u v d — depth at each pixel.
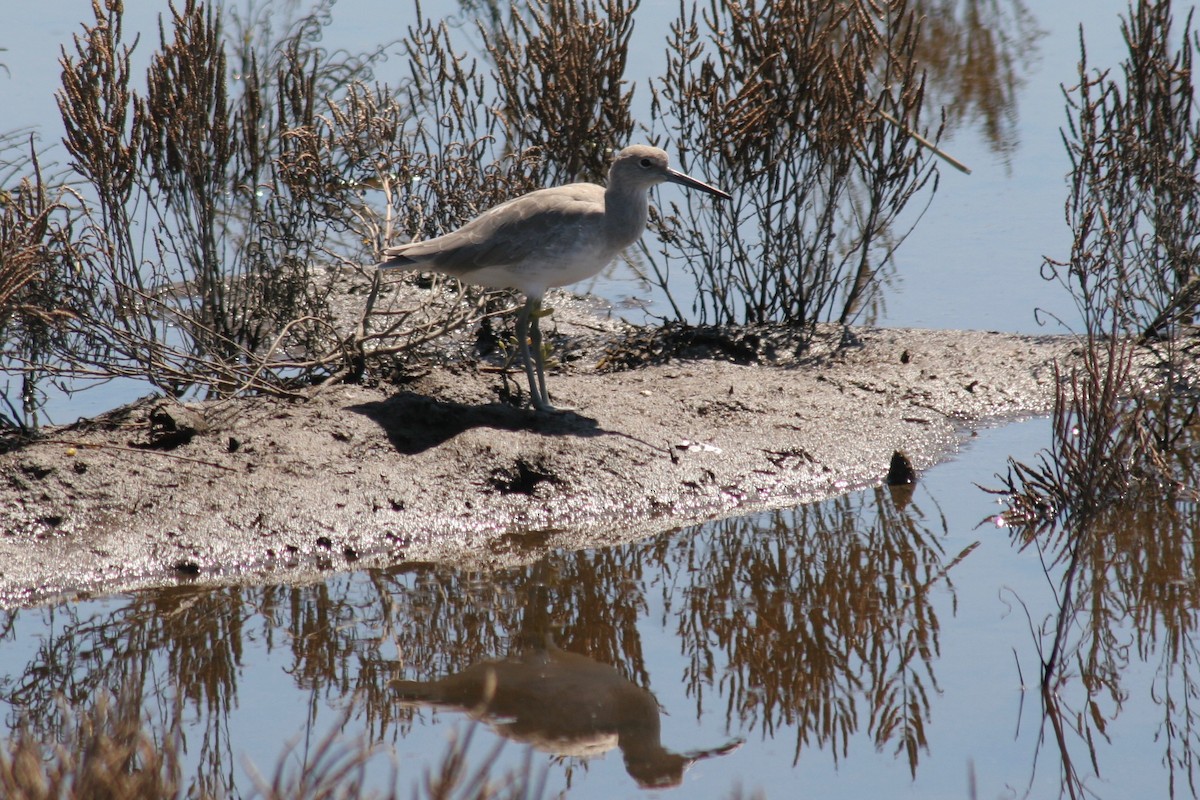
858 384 13.81
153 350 13.25
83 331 12.92
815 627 9.66
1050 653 9.20
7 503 10.68
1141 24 14.41
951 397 13.59
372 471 11.54
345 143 14.16
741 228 18.08
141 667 9.05
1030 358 14.23
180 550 10.52
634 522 11.48
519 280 12.33
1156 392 13.46
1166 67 14.52
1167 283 14.68
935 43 24.61
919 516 11.44
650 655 9.30
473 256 12.17
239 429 11.96
